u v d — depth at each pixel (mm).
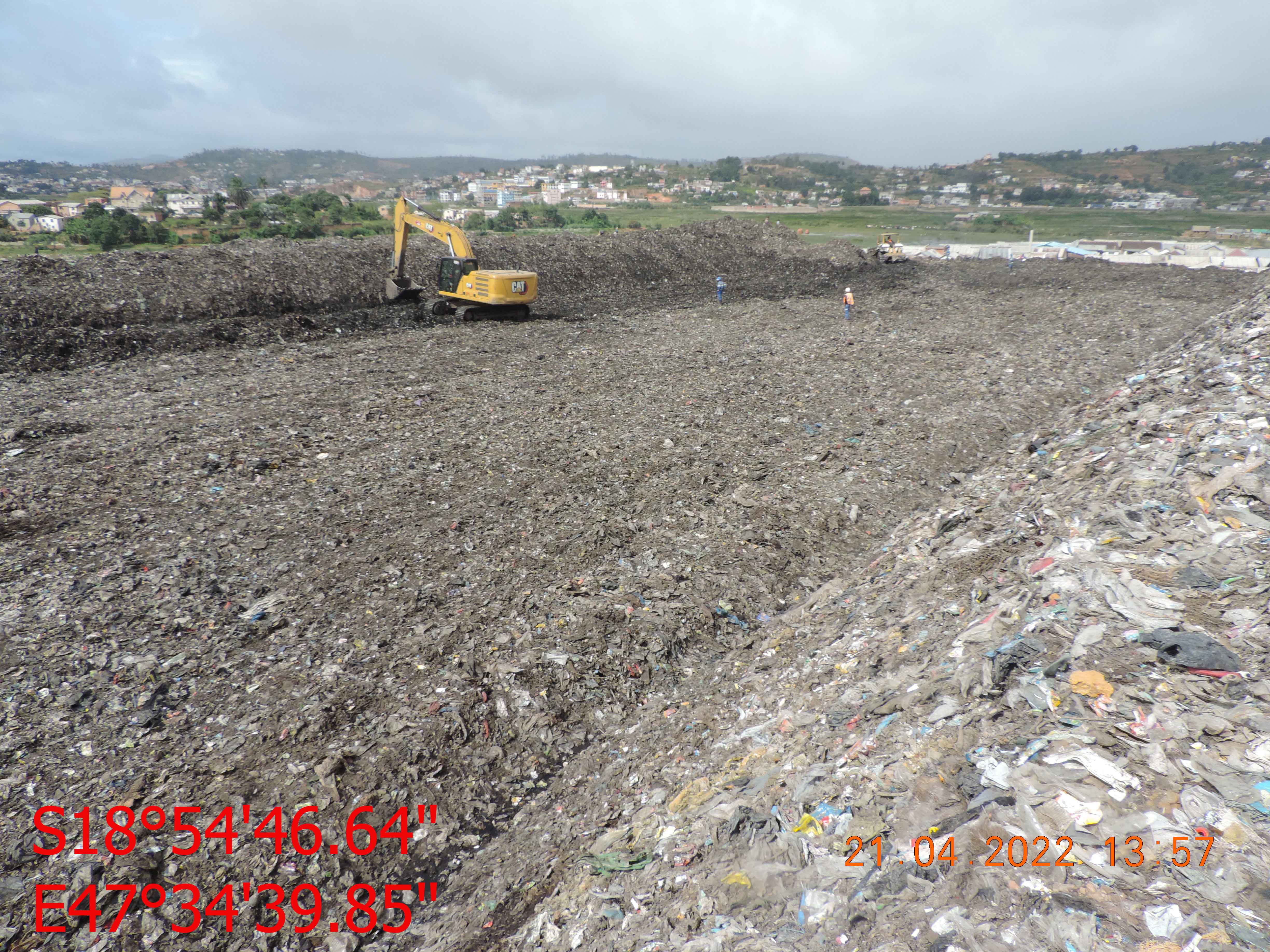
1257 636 3621
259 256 23312
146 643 6633
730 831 3771
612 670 6637
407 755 5520
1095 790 2984
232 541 8570
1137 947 2316
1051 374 15352
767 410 13750
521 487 10281
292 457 11141
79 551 8125
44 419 12406
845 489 10234
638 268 32188
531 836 4840
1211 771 2898
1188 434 6594
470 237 30266
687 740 5441
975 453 11430
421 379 15648
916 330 21203
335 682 6262
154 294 19875
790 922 3016
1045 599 4609
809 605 7355
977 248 53719
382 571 8062
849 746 4152
